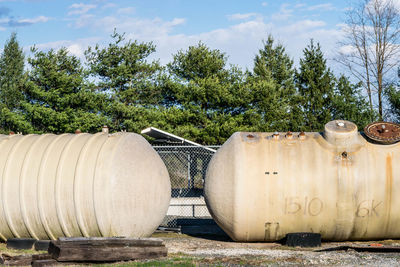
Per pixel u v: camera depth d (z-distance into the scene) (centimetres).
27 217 1138
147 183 1136
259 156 1173
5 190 1153
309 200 1148
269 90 3303
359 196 1152
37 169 1146
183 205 1733
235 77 3488
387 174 1162
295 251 1084
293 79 4062
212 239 1312
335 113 3538
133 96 3403
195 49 3522
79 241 927
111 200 1084
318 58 3697
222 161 1195
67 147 1159
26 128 3047
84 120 3006
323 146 1191
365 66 3931
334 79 3666
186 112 3134
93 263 937
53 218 1117
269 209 1148
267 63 4322
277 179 1149
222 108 3278
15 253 1077
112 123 3216
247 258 990
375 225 1170
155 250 995
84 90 3127
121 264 916
